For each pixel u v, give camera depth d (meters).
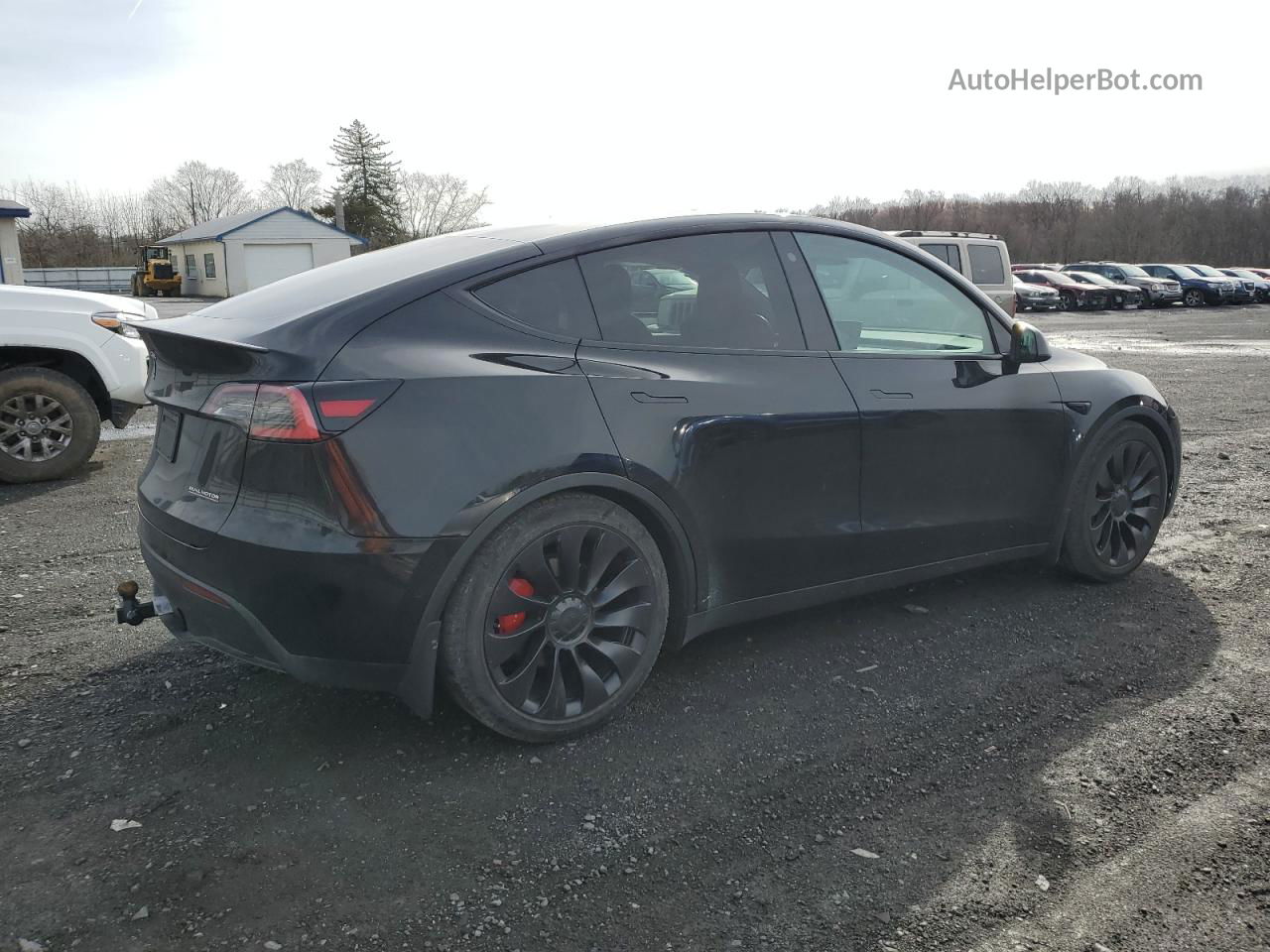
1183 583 4.25
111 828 2.40
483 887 2.19
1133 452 4.19
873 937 2.03
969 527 3.67
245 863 2.27
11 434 6.15
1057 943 2.01
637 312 2.98
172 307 32.34
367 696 3.11
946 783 2.62
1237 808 2.49
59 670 3.33
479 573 2.59
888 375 3.41
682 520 2.93
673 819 2.46
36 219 70.06
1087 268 38.56
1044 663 3.39
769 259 3.29
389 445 2.47
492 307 2.76
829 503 3.26
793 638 3.61
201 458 2.69
